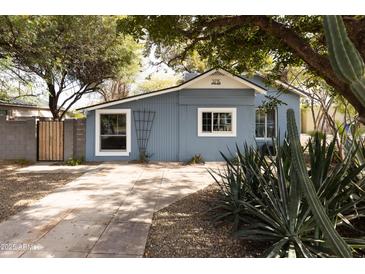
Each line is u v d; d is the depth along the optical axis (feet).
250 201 14.15
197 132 38.01
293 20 15.65
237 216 14.21
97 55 42.75
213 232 13.82
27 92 37.22
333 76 11.65
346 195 11.87
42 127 38.04
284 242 10.66
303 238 10.88
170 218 15.80
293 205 10.80
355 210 12.84
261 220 13.62
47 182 25.30
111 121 38.34
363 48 9.77
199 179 26.81
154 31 15.46
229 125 38.17
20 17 24.13
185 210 17.25
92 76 50.57
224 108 37.86
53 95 52.80
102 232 13.69
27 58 30.53
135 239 12.88
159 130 38.27
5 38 27.55
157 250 11.90
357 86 4.01
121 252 11.53
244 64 24.40
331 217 11.27
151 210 17.26
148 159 38.01
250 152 17.40
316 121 39.60
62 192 21.67
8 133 37.78
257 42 20.20
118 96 76.89
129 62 47.42
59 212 16.75
